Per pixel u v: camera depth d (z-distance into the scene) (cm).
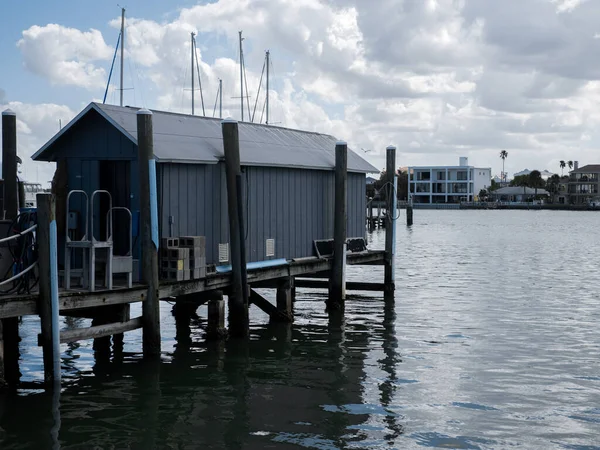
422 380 1344
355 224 2278
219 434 1051
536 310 2105
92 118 1519
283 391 1262
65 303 1198
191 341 1636
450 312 2061
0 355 1188
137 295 1341
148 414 1130
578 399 1237
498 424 1110
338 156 1977
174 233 1525
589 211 15212
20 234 1134
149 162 1330
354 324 1867
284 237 1903
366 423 1106
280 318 1869
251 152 1795
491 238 5831
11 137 1529
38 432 1046
